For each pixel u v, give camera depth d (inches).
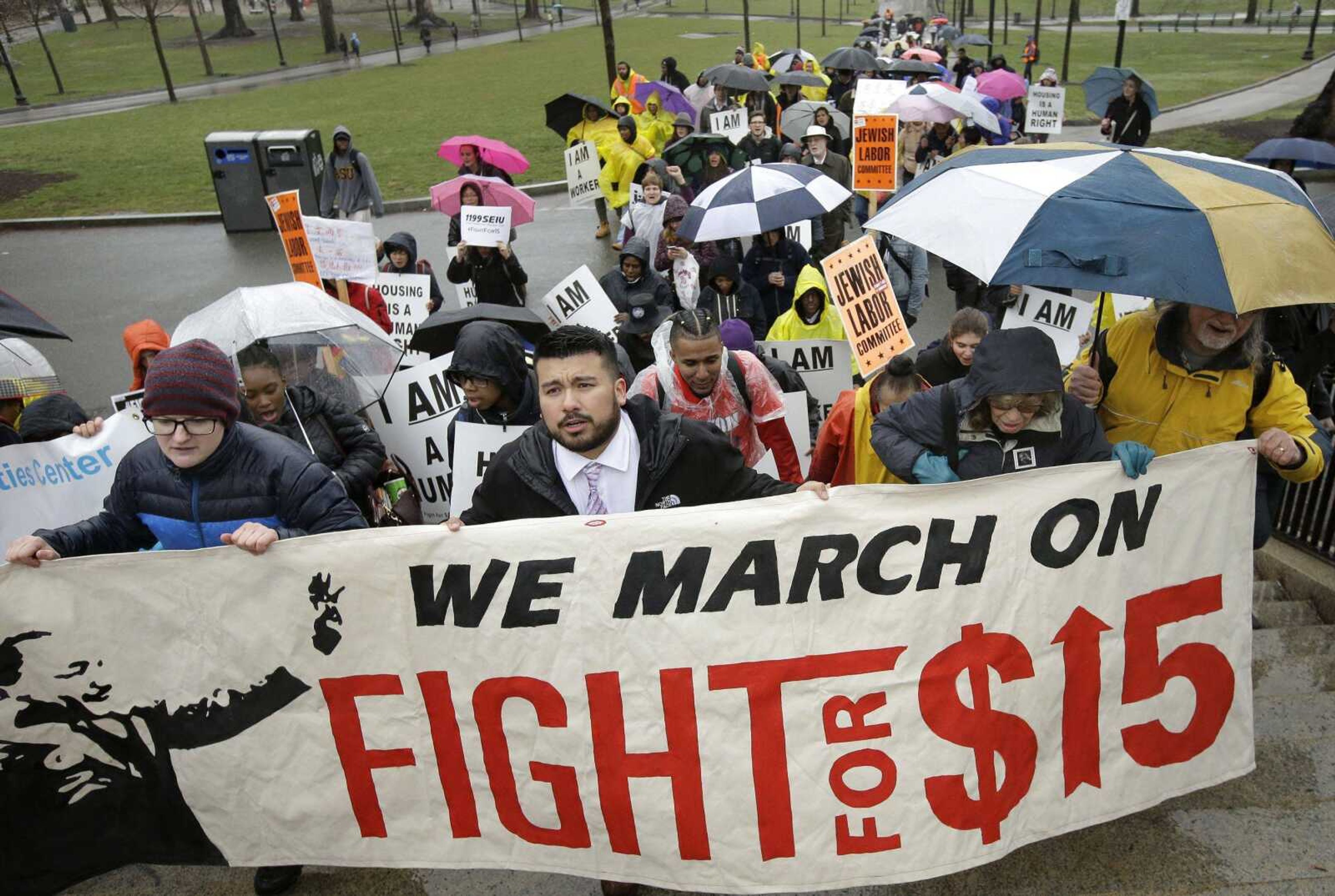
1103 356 143.5
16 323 167.0
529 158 853.2
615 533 113.7
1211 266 108.4
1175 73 1380.4
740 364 169.5
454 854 122.3
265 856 124.3
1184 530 119.2
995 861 121.9
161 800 123.6
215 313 190.5
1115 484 116.8
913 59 848.3
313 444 172.2
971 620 116.2
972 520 115.3
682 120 588.4
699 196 316.2
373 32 2600.9
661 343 171.5
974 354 120.0
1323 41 1763.0
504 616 115.7
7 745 120.0
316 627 117.7
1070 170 125.2
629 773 117.4
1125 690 120.1
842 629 115.3
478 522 124.0
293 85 1643.7
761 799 116.6
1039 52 1676.9
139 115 1338.6
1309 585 206.8
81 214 714.8
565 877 131.9
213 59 2161.7
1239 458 118.9
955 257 122.1
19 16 2235.5
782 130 647.1
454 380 163.2
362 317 199.3
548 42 2182.6
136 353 225.5
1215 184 118.7
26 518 169.3
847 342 250.4
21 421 198.5
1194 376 135.0
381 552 115.6
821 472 176.1
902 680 115.8
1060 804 119.3
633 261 299.4
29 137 1168.2
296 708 120.0
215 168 641.0
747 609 114.8
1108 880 124.3
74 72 2042.3
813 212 296.8
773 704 115.8
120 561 117.0
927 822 116.4
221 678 119.4
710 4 3078.2
